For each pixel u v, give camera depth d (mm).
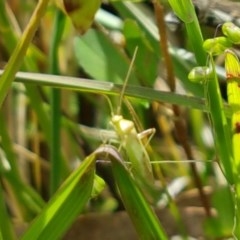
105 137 282
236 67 218
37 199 348
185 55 355
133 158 221
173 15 342
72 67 410
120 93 247
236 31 211
